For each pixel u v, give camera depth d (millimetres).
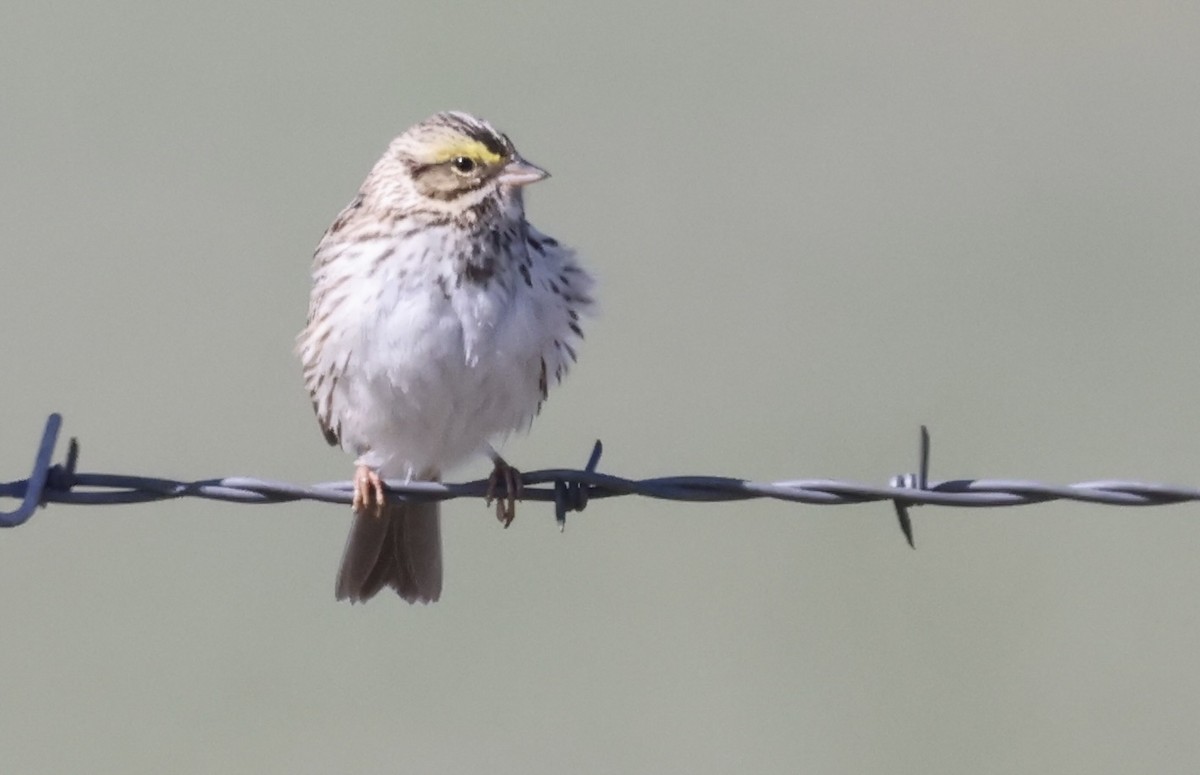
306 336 11461
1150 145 20625
